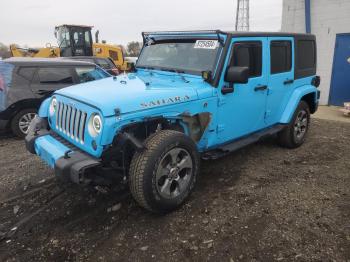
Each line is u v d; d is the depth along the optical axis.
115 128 3.19
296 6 11.27
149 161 3.27
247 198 4.00
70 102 3.61
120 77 4.48
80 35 16.89
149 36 5.01
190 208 3.78
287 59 5.39
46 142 3.74
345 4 10.27
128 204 3.89
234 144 4.60
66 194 4.17
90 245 3.17
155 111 3.47
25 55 16.44
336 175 4.66
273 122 5.36
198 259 2.96
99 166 3.27
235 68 3.99
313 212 3.66
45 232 3.39
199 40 4.36
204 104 3.98
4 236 3.33
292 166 5.02
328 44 10.88
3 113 6.52
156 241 3.21
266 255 2.98
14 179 4.65
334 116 9.52
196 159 3.77
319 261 2.89
